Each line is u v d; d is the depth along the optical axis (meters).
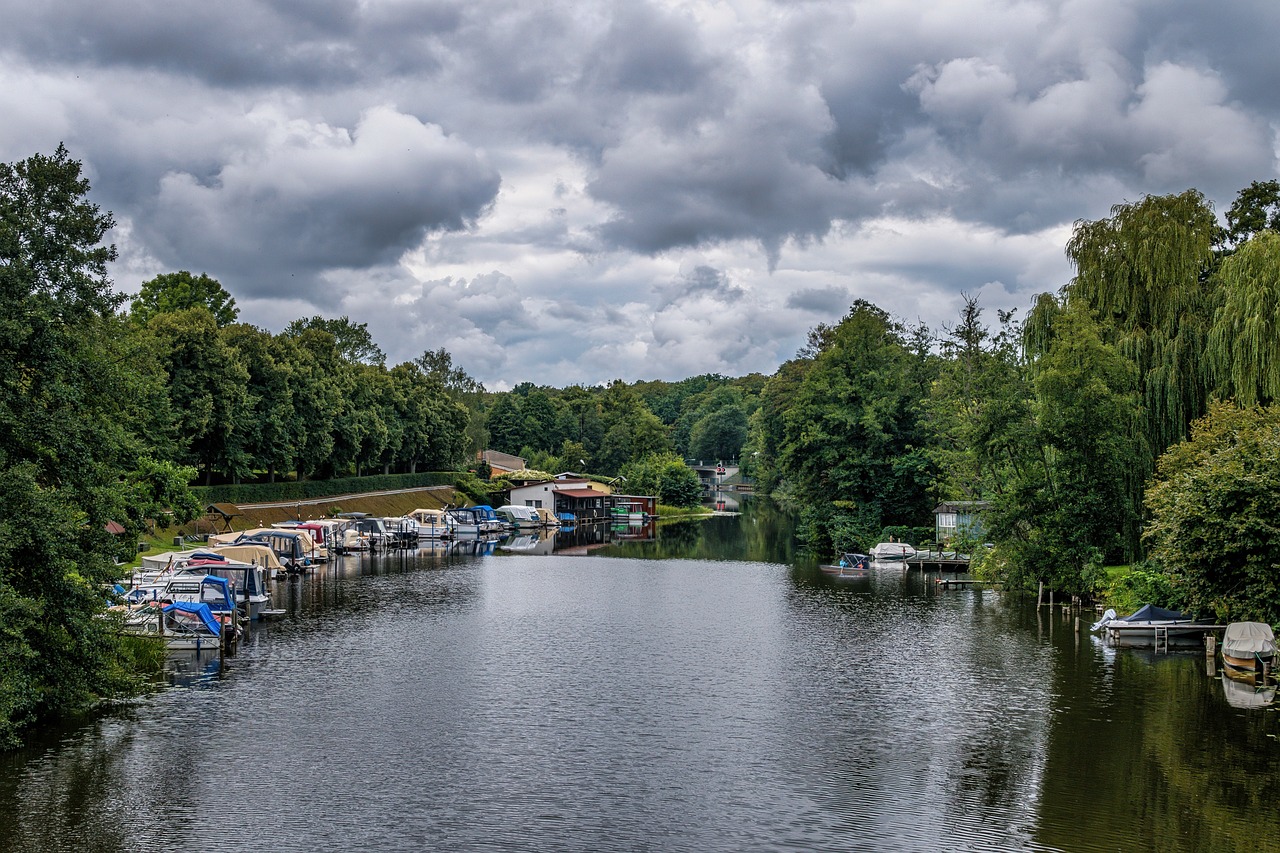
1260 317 46.84
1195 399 53.84
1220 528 41.41
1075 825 26.56
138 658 45.78
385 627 55.97
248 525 97.12
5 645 28.84
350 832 26.14
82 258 32.19
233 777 30.25
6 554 28.39
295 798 28.53
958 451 85.00
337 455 124.62
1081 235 59.66
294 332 162.50
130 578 59.47
